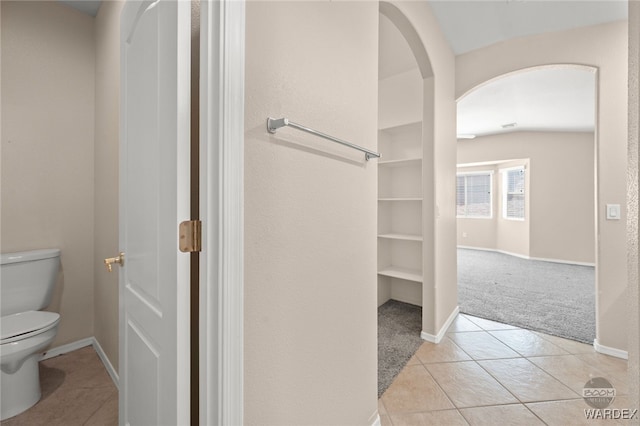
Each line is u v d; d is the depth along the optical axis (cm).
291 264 96
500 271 525
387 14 188
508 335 258
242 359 78
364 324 134
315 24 106
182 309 76
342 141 108
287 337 95
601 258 229
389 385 187
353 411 127
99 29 216
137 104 103
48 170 210
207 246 75
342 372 120
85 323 229
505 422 155
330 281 113
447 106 274
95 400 168
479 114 487
